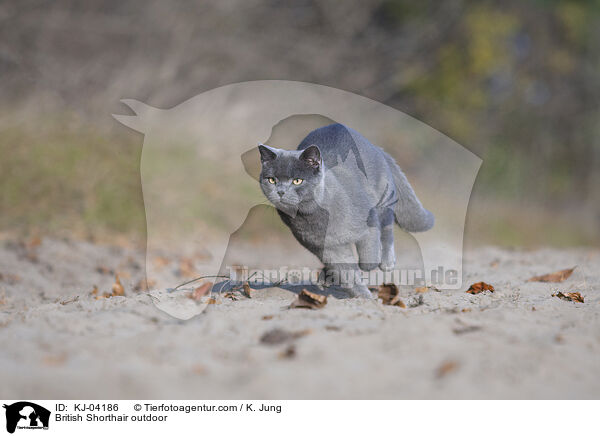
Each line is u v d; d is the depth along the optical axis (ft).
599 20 140.56
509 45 133.49
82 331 23.53
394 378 18.80
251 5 111.24
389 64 125.49
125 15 104.22
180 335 22.75
